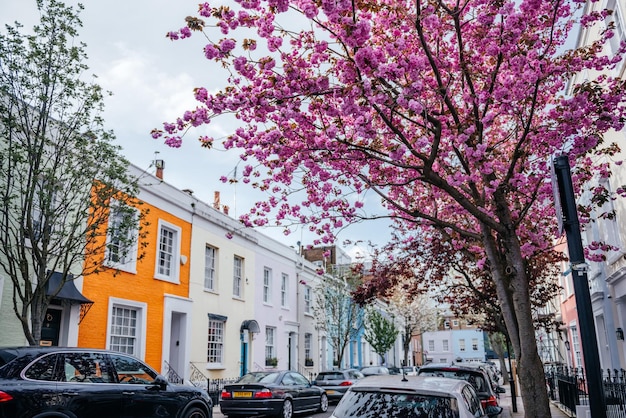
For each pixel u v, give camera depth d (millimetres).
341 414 5277
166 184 16750
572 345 21641
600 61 7781
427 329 42250
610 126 7746
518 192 9672
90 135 10164
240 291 21406
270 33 6879
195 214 18406
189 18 6438
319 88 6930
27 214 9438
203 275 18609
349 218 9773
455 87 9305
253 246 22672
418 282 15383
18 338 11055
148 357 15211
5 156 9516
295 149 8094
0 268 10633
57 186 9883
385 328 34500
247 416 14188
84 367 7379
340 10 6113
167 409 8305
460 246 11484
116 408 7449
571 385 12953
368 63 6434
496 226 7863
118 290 14211
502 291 8453
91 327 13133
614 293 14023
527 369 7469
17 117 9906
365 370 22531
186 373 16922
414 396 5211
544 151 8836
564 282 22766
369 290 14641
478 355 70375
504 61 8648
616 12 11719
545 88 8859
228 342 19781
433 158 7316
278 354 23734
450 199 11328
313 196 9875
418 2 6891
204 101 7012
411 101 6637
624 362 13836
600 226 14906
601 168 10812
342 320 27547
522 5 7031
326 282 27781
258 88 7422
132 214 11336
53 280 11617
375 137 7695
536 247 10930
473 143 8039
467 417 5023
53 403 6648
